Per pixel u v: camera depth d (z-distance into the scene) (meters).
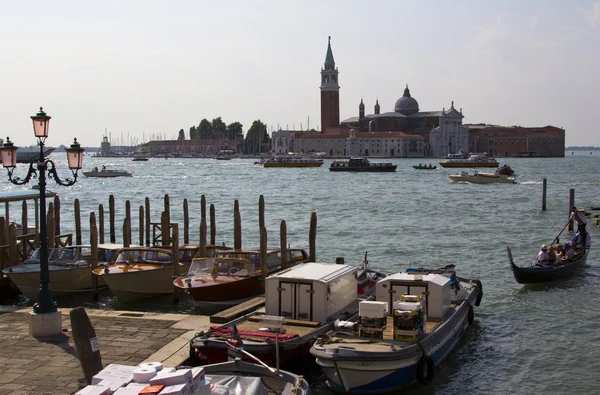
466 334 27.09
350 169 183.88
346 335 21.56
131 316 24.06
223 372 16.72
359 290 28.86
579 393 21.33
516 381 22.28
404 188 120.69
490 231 59.94
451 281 27.30
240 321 23.22
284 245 33.38
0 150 22.89
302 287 23.42
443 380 22.33
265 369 16.59
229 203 90.69
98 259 35.84
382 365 19.86
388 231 60.34
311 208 83.06
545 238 55.31
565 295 33.72
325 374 20.50
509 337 26.73
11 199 34.47
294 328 22.72
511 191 111.19
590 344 25.81
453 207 83.31
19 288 31.83
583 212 47.22
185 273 33.69
